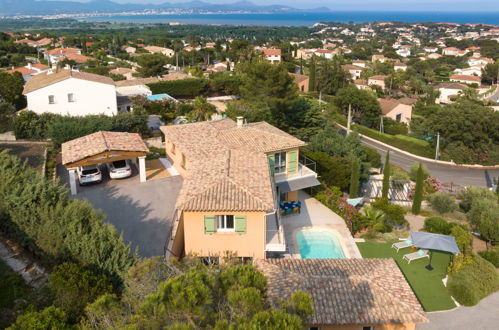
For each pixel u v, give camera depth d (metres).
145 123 52.06
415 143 69.56
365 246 31.70
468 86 149.00
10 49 168.62
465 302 24.81
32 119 48.66
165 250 22.95
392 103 92.50
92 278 17.50
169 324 10.05
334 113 78.94
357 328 19.73
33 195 22.09
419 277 27.77
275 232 27.05
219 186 25.20
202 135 37.38
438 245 28.14
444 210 39.84
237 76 88.31
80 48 198.75
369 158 55.66
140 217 29.50
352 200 38.88
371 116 86.19
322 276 21.56
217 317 10.62
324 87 119.81
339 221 34.97
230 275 12.05
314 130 60.53
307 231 33.22
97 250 19.19
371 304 19.97
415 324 21.34
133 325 9.75
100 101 55.59
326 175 41.47
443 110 68.88
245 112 59.31
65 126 43.69
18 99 66.12
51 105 53.00
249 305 10.27
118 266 19.06
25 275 19.06
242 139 35.44
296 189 34.94
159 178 36.81
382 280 21.81
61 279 16.89
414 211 39.84
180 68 152.00
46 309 13.01
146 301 10.29
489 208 35.03
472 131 64.88
